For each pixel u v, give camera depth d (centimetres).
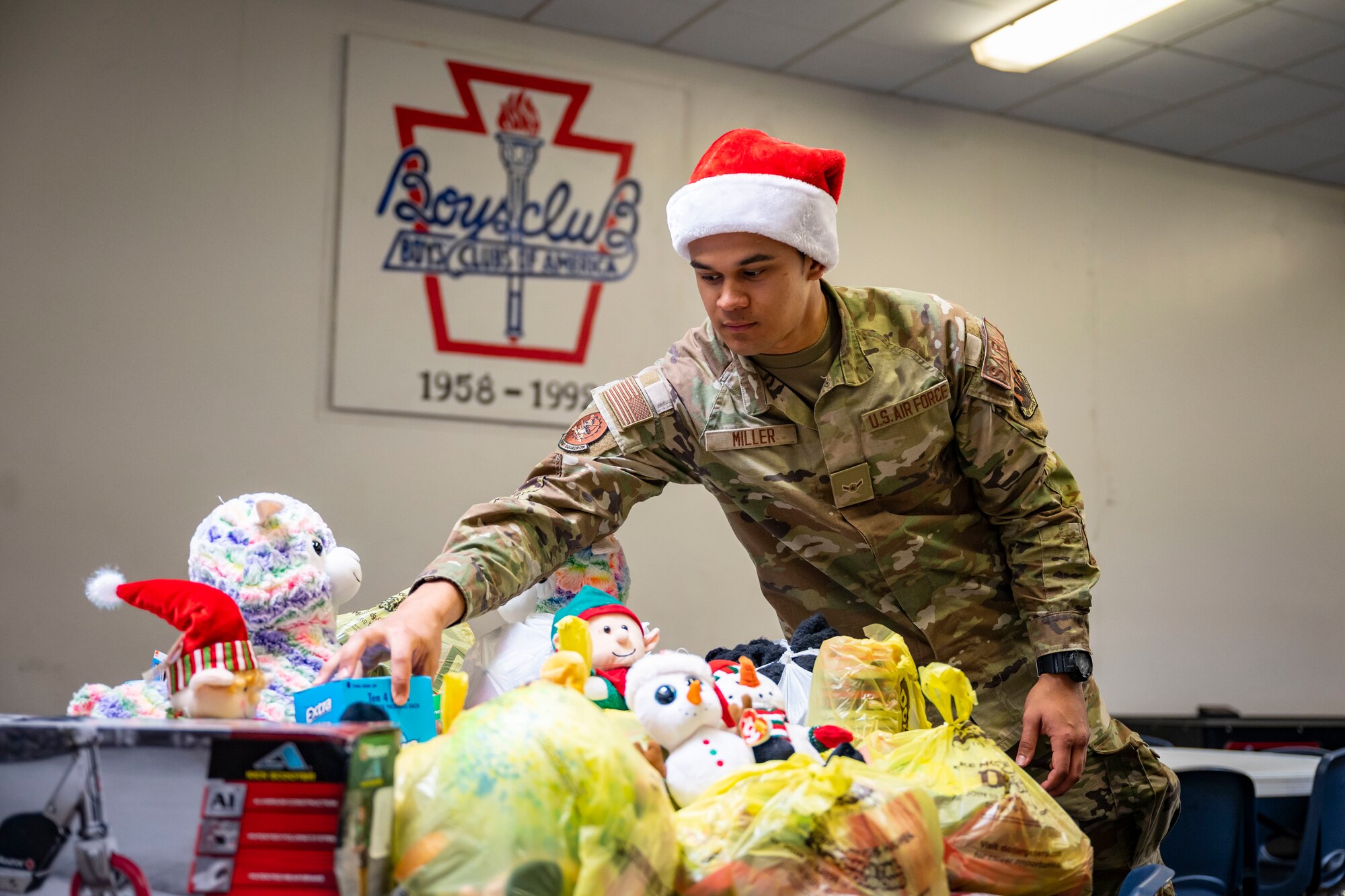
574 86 402
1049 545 137
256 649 103
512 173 390
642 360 408
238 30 357
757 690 97
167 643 337
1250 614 528
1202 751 319
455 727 74
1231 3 386
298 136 363
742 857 78
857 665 109
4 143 329
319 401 361
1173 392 521
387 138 373
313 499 358
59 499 328
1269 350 550
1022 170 491
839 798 81
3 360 325
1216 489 527
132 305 340
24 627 321
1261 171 555
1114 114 485
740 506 141
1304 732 454
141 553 335
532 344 390
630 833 70
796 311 125
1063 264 498
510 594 114
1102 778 140
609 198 406
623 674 106
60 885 65
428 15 382
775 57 429
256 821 64
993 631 142
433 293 376
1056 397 491
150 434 339
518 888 66
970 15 396
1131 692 497
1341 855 259
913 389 133
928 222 469
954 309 139
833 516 135
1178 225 530
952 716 103
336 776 64
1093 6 385
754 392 133
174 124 348
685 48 420
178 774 65
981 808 95
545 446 391
